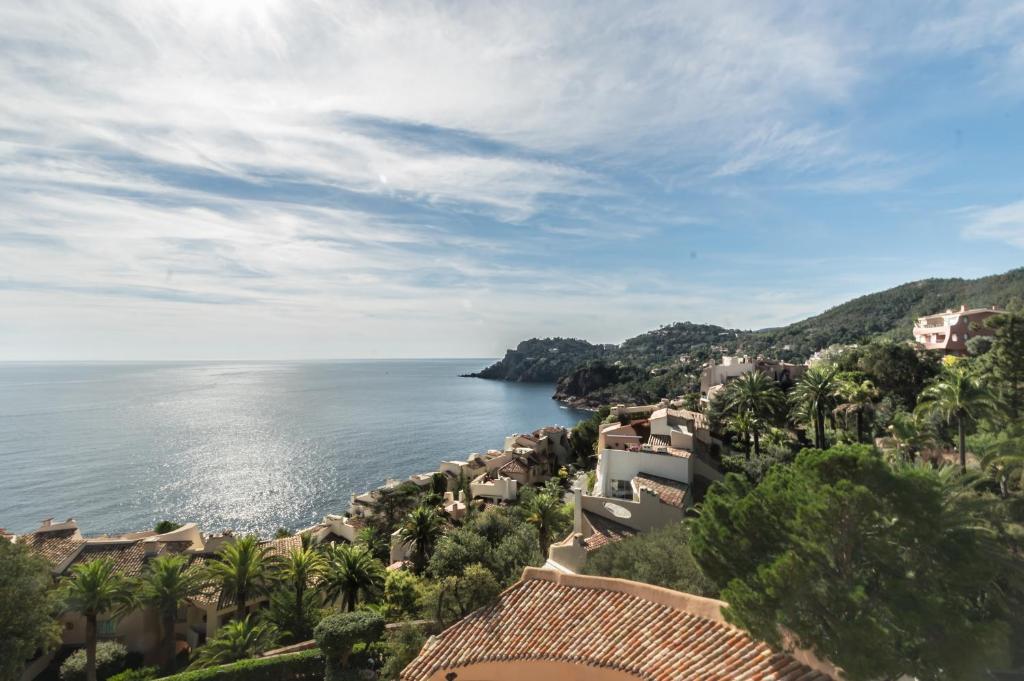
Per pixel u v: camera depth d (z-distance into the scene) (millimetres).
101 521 84500
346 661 26812
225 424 180625
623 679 15258
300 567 39969
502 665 17234
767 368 97875
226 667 28984
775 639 13148
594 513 35500
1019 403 39875
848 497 12039
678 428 51688
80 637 42281
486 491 71812
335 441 153000
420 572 43375
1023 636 15664
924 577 12023
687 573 21797
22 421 182625
